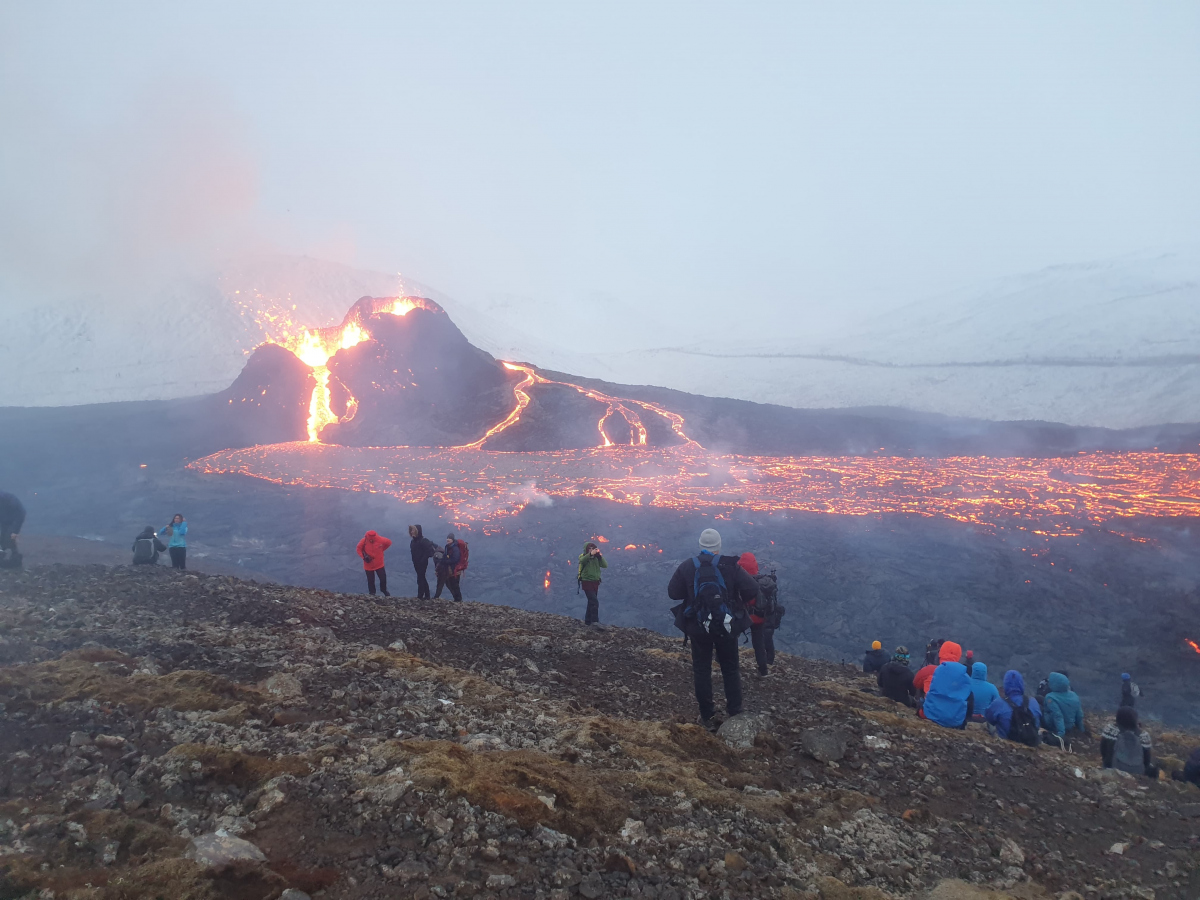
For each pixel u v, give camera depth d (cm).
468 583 3161
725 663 736
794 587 3059
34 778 376
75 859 311
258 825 358
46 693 480
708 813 469
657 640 1291
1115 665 2444
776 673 1122
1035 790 660
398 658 743
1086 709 1812
